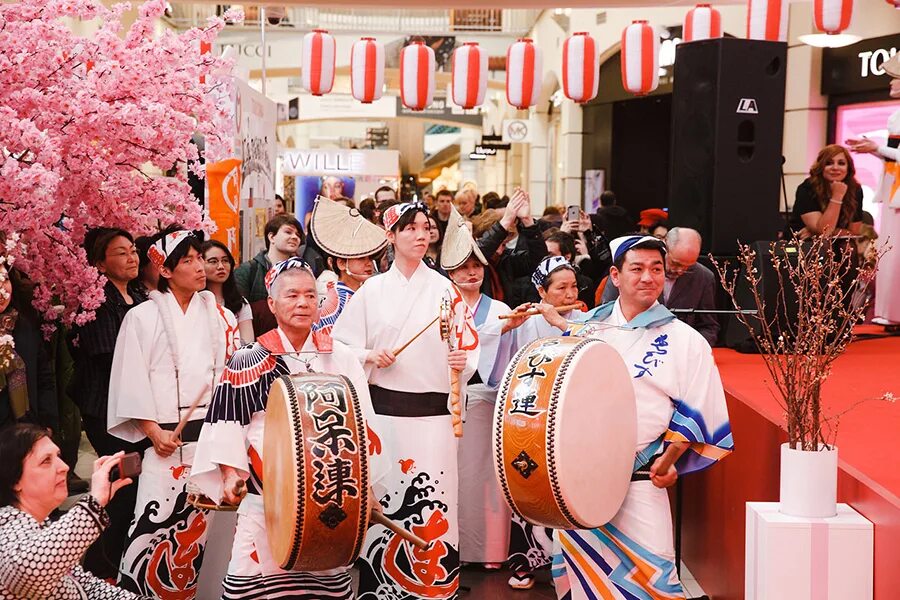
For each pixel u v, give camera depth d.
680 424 3.41
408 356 3.96
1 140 3.71
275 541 3.12
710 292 5.16
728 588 4.11
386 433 3.96
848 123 10.95
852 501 3.07
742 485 3.96
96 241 4.23
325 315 4.29
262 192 7.50
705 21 9.48
